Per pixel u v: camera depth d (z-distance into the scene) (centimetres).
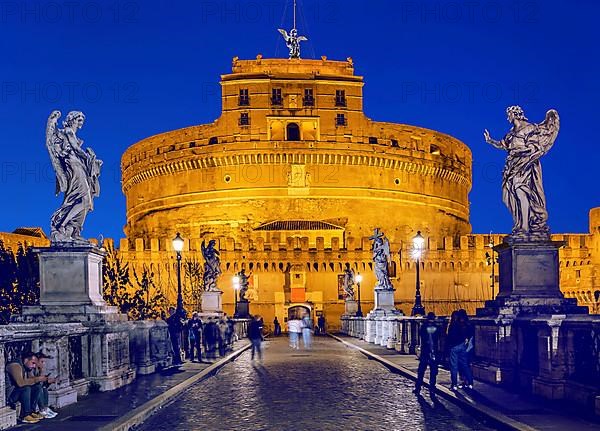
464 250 9288
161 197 10962
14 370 1234
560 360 1407
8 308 3966
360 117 10444
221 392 1747
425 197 11025
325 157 10206
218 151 10244
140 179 11475
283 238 9638
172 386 1748
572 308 1647
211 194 10362
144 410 1336
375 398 1598
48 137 1764
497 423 1190
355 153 10275
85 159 1802
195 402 1556
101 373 1641
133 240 10594
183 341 2903
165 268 9106
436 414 1351
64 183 1764
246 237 10088
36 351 1368
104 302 1814
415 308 3478
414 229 10769
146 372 2078
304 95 10319
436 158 11219
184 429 1213
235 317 5941
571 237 9750
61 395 1391
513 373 1628
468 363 1686
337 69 10794
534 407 1317
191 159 10481
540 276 1684
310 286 8975
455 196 11800
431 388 1661
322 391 1752
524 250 1688
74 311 1661
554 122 1745
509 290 1722
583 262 9675
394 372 2267
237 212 10181
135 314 5434
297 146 10144
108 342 1669
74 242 1722
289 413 1383
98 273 1817
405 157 10719
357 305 7425
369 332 4338
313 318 8875
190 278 8906
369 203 10388
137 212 11569
